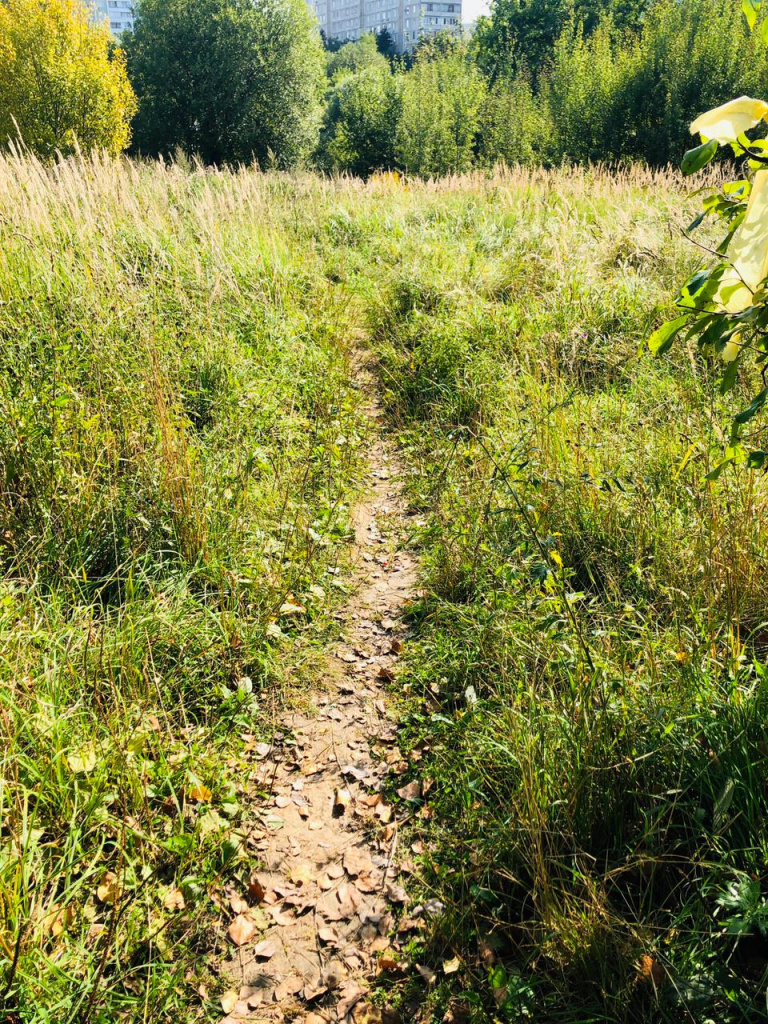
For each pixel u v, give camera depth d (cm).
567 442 459
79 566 385
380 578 465
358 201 1455
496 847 262
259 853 287
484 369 648
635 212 1011
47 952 231
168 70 3331
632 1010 205
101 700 313
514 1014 215
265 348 674
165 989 230
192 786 295
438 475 543
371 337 855
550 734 279
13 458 410
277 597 408
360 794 313
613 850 249
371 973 244
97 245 617
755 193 139
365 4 12950
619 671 294
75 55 1988
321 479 546
